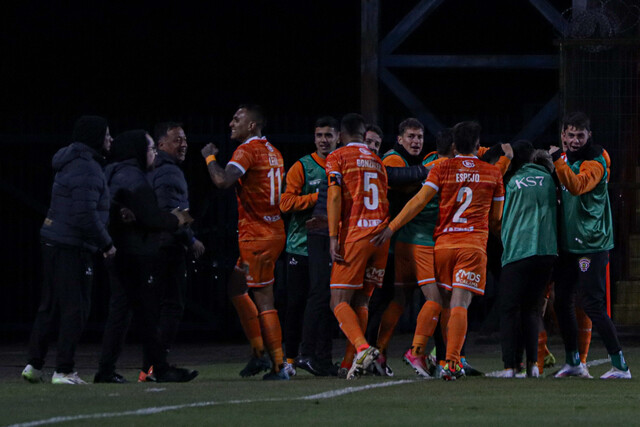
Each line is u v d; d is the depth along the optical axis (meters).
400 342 48.34
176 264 30.33
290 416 20.62
